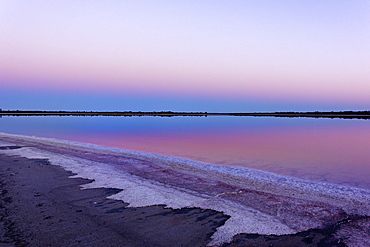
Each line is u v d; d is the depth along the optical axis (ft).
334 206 20.93
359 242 15.16
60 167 33.81
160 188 25.31
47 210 19.22
